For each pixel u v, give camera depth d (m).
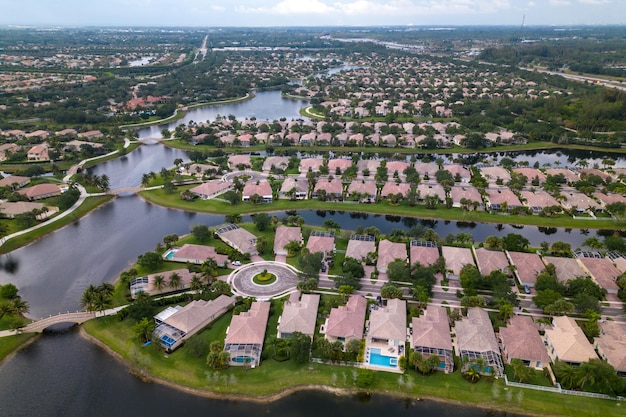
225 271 148.25
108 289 125.31
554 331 115.88
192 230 170.88
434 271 142.88
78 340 118.31
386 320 118.81
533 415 96.69
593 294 130.50
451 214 198.50
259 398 100.81
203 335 117.75
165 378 105.50
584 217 195.88
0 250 164.25
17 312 119.62
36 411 97.81
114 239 177.38
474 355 107.44
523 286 140.62
